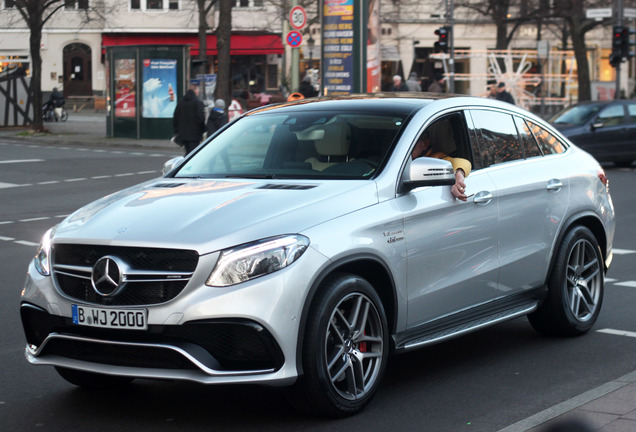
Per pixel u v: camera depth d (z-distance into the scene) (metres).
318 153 6.11
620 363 6.60
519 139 7.09
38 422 5.42
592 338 7.38
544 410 5.25
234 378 4.88
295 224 5.11
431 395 5.82
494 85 26.91
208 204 5.38
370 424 5.25
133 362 5.04
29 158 27.17
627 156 23.80
